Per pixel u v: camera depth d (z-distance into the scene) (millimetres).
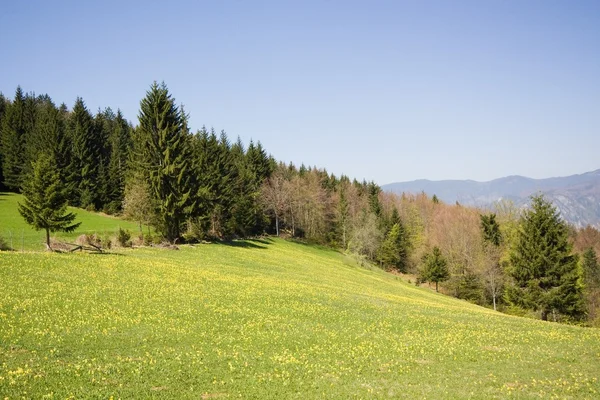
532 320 38875
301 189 126312
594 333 30750
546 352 23906
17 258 39125
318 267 72938
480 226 96125
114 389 15352
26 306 25781
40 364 17297
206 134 90562
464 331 29438
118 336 22312
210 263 54188
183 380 16953
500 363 21625
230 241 84938
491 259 81625
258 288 40000
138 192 74250
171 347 21344
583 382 18797
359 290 50938
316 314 31688
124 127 134000
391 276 97250
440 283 95375
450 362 21531
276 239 108312
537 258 52625
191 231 75688
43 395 14289
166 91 68812
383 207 140250
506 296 58750
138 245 60719
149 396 15008
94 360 18359
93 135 114375
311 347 23203
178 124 69188
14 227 70625
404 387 17672
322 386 17359
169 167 66312
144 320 25719
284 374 18469
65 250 48344
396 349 23594
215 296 34438
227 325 26500
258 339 24062
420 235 127312
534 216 54000
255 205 106500
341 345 23906
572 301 51688
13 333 20891
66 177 100375
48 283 32031
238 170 105562
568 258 52750
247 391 16281
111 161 108062
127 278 37375
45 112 122688
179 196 67500
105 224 85500
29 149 104312
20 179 105250
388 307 38094
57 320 23859
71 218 51375
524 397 16812
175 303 30734
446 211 137125
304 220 125562
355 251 107000
